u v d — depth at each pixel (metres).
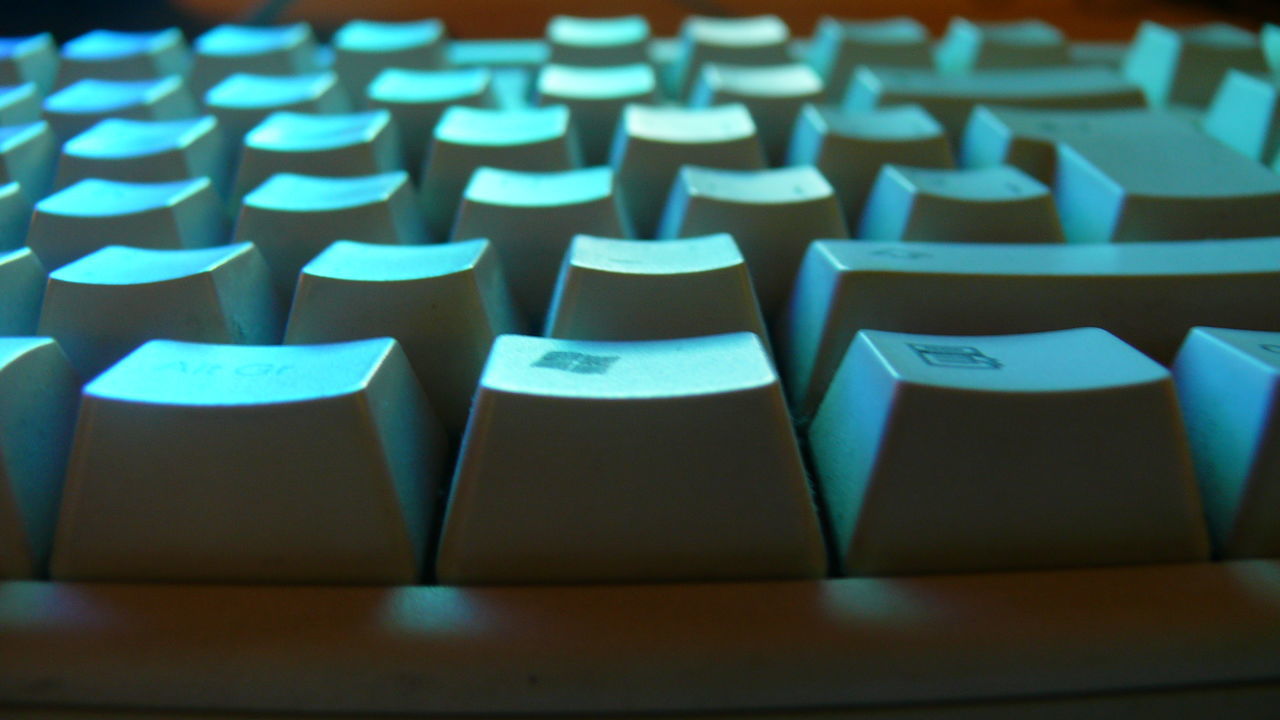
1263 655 0.05
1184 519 0.06
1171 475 0.06
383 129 0.11
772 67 0.15
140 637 0.05
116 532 0.06
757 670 0.05
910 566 0.06
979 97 0.12
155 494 0.06
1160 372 0.06
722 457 0.06
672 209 0.09
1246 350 0.06
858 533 0.06
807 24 0.20
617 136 0.11
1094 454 0.06
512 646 0.05
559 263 0.09
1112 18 0.20
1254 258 0.08
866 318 0.07
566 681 0.05
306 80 0.13
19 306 0.08
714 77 0.13
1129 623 0.05
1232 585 0.06
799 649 0.05
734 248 0.08
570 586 0.06
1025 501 0.06
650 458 0.06
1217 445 0.06
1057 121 0.11
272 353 0.06
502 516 0.06
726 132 0.11
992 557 0.06
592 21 0.17
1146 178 0.09
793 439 0.06
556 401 0.05
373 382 0.06
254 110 0.12
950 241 0.09
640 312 0.07
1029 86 0.13
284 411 0.06
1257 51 0.14
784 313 0.08
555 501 0.06
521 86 0.15
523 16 0.20
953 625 0.05
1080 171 0.10
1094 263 0.07
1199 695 0.05
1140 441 0.06
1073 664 0.05
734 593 0.05
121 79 0.15
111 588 0.05
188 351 0.06
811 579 0.06
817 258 0.08
